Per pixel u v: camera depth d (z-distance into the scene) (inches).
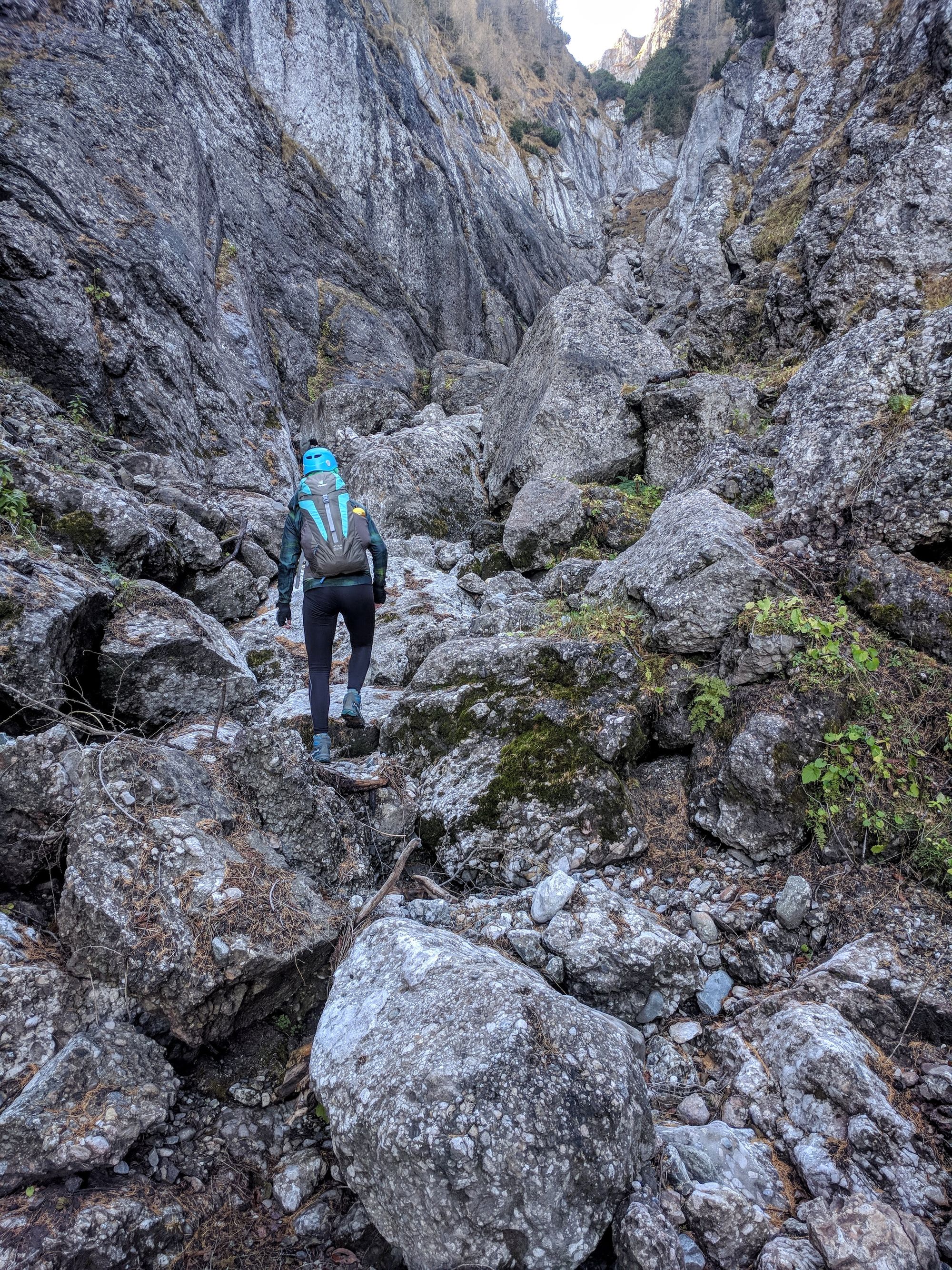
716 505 188.7
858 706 132.6
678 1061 101.6
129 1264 72.6
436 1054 79.4
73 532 184.7
